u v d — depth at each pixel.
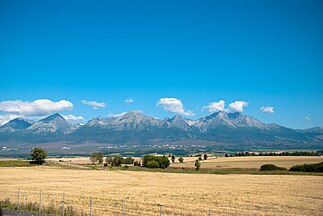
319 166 107.25
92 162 175.12
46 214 34.19
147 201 47.88
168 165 143.12
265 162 152.00
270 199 50.00
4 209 37.03
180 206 43.41
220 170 122.44
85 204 44.75
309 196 53.25
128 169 133.75
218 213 38.59
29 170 118.06
